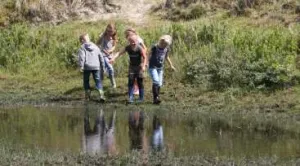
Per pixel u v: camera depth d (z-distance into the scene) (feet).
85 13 77.00
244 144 36.29
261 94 50.90
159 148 35.24
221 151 34.40
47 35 70.69
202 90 53.62
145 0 77.77
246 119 44.88
